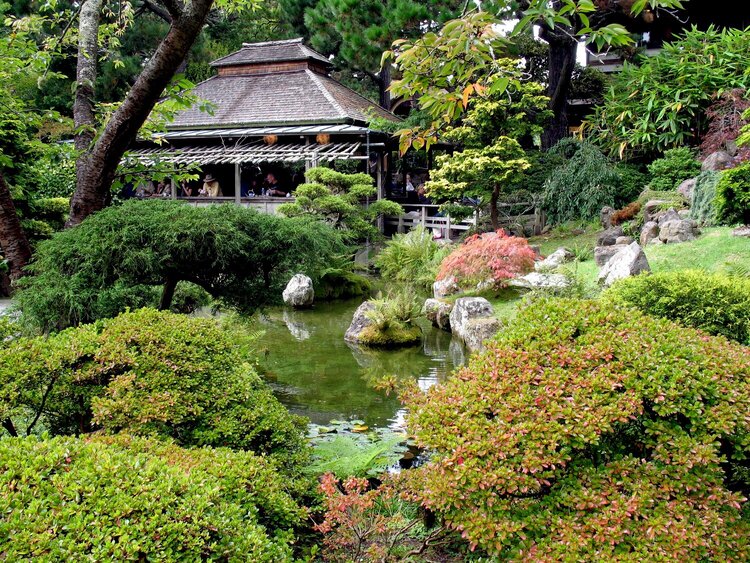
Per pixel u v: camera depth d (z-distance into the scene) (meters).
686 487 2.23
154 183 20.97
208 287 5.34
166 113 5.26
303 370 8.25
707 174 10.60
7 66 5.22
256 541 2.24
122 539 1.93
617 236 12.42
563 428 2.33
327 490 3.07
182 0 4.60
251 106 21.17
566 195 16.27
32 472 2.11
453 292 12.02
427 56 2.81
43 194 14.03
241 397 3.51
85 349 3.21
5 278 9.43
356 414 6.50
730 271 7.79
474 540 2.29
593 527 2.21
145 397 3.14
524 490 2.25
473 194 15.52
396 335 9.64
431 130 3.21
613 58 21.16
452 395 2.71
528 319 2.95
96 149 4.74
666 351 2.55
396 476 3.29
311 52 22.53
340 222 15.32
